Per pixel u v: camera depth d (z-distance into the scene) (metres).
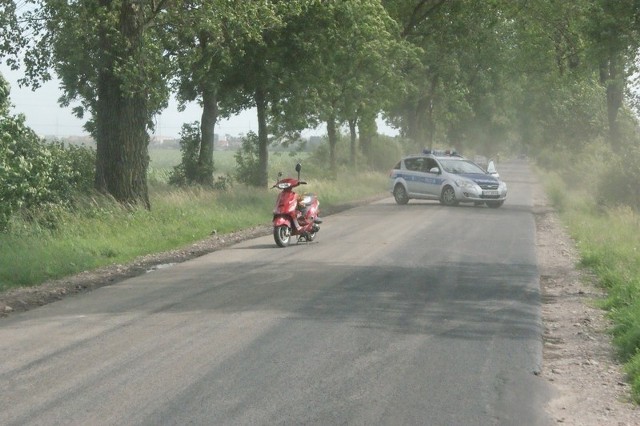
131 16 26.59
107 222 23.92
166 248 22.41
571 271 18.83
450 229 27.98
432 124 86.19
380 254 20.81
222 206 31.31
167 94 28.83
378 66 49.41
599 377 9.77
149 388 8.77
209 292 15.04
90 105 38.88
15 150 20.77
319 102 40.09
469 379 9.34
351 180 57.34
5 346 10.80
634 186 36.94
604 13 23.44
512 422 7.85
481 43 64.44
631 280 15.29
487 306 14.01
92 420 7.70
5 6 26.84
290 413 7.94
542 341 11.56
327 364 9.86
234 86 39.09
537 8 44.12
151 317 12.70
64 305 13.84
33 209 22.20
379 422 7.72
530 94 85.56
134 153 27.41
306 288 15.48
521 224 30.75
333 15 37.69
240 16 28.44
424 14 57.44
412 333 11.71
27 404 8.20
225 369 9.59
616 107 46.94
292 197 22.91
